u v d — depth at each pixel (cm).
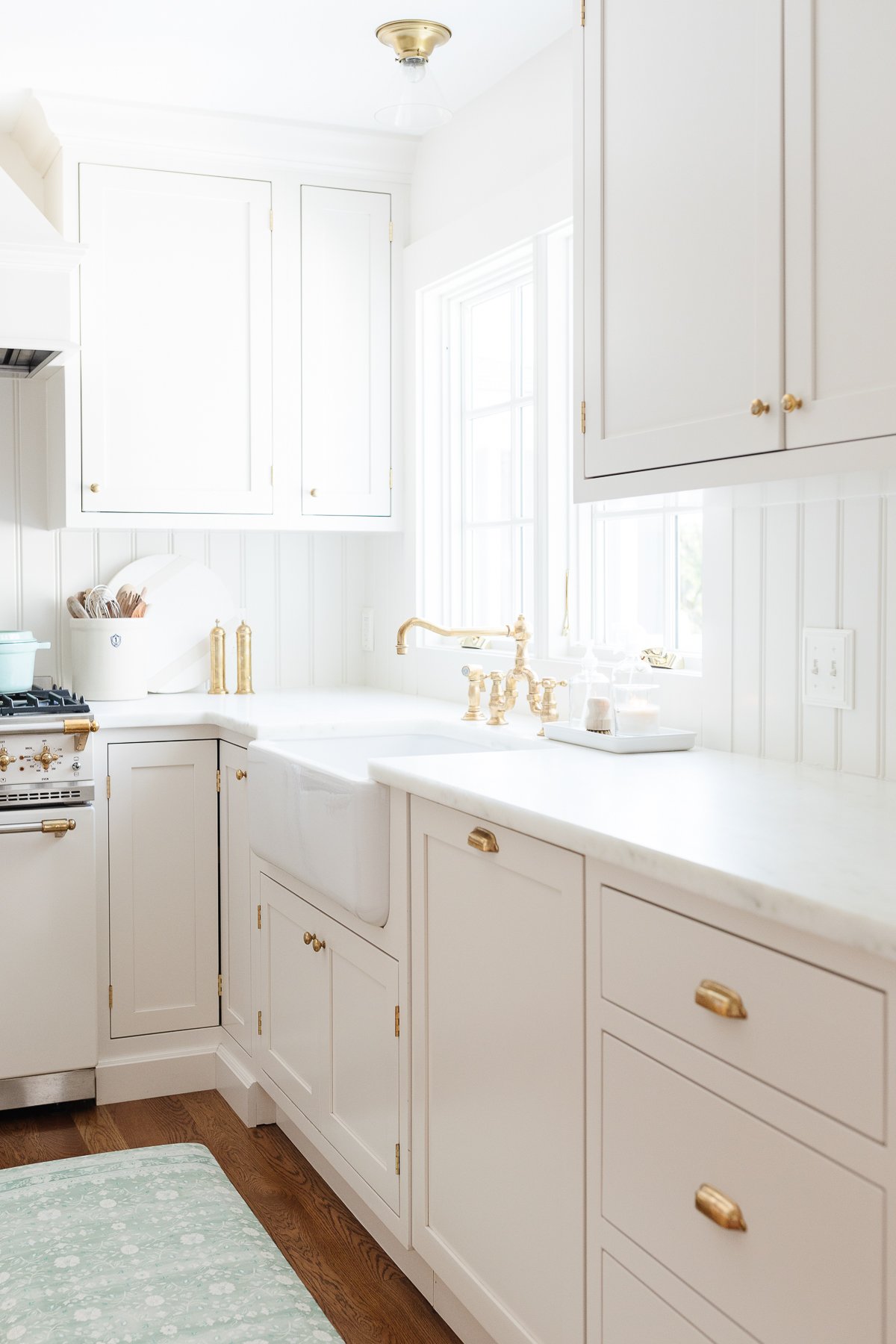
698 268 173
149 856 300
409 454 342
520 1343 165
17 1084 287
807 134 152
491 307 323
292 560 372
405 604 351
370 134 324
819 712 194
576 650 278
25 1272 216
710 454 171
